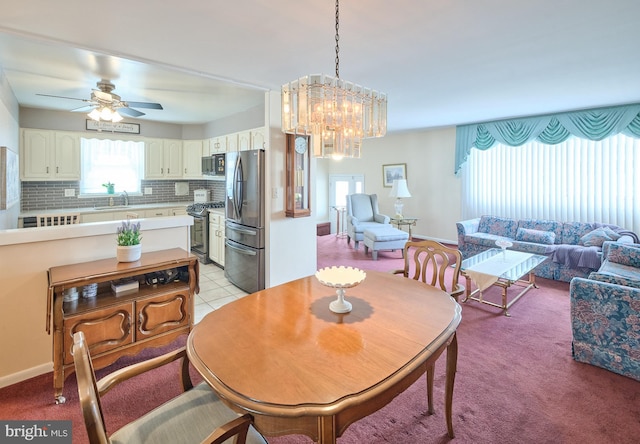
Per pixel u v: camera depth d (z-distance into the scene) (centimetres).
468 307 358
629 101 425
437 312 168
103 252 256
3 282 217
